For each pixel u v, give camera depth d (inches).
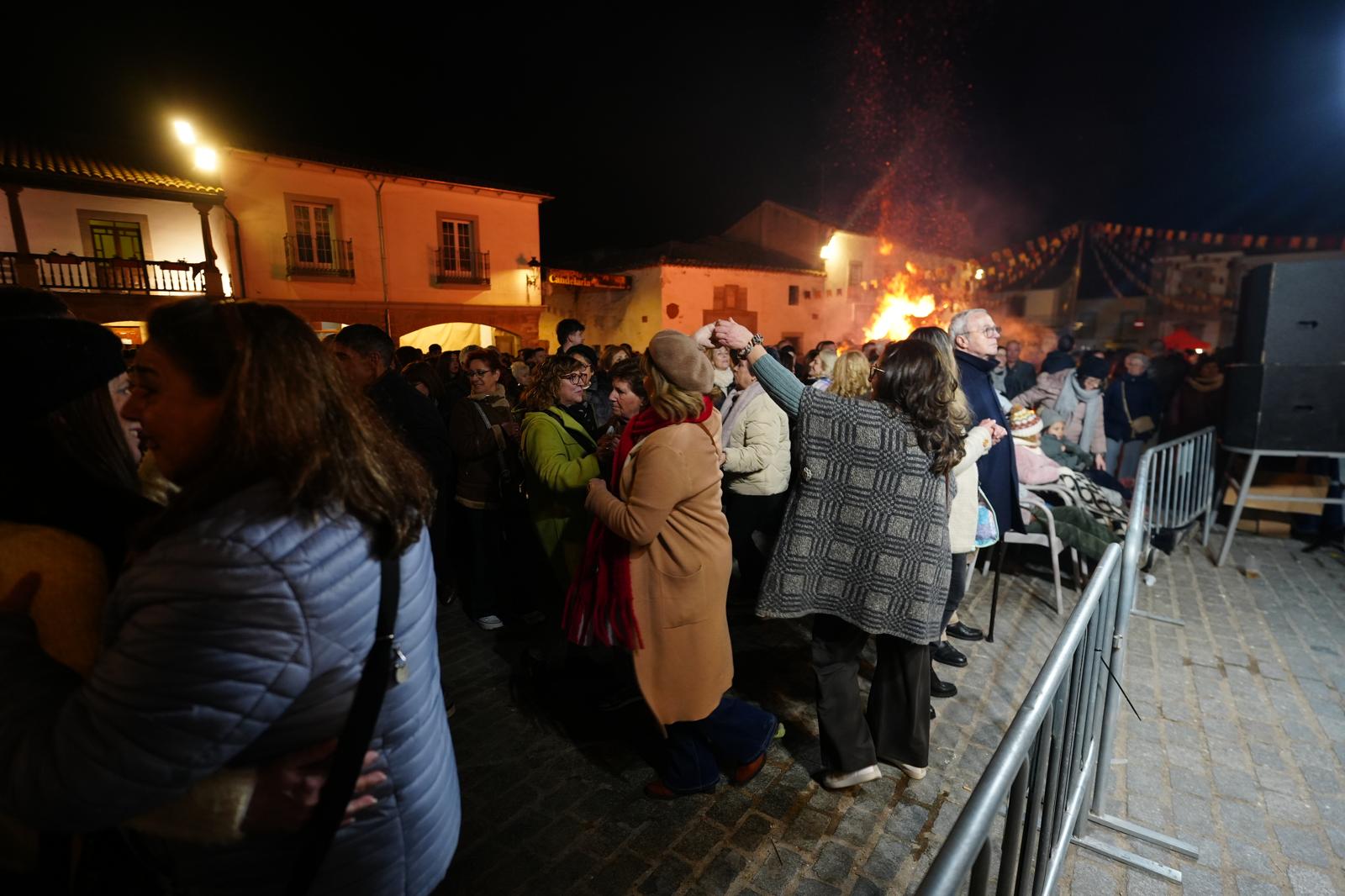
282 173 629.6
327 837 36.1
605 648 119.6
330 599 33.8
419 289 726.5
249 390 34.6
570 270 994.1
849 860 92.7
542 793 106.3
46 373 37.9
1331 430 197.5
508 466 163.5
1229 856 93.7
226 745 32.2
